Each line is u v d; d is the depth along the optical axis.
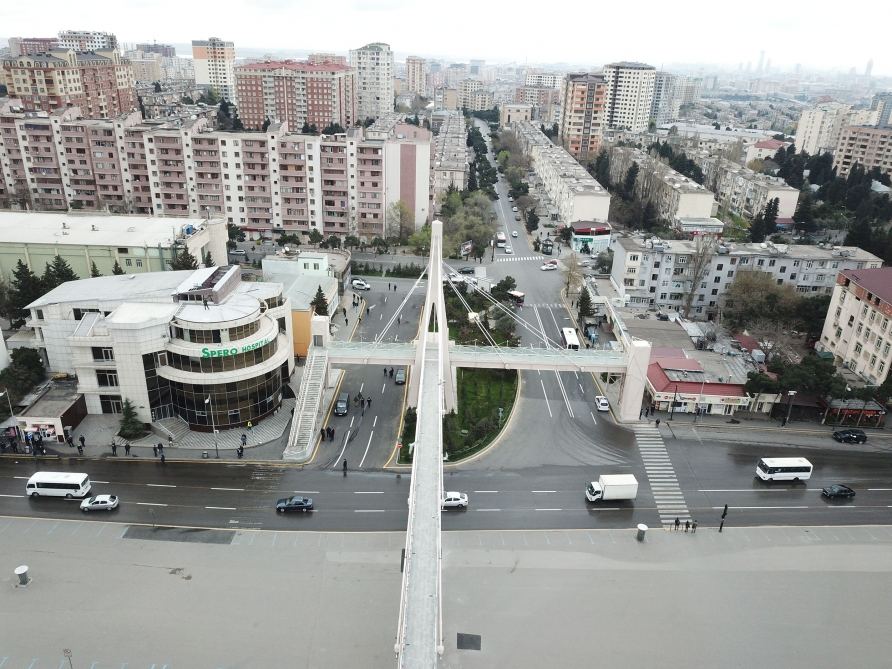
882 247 141.62
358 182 160.62
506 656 52.16
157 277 94.00
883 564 64.69
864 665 53.09
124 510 67.81
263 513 68.19
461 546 64.50
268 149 158.62
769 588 61.00
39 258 117.44
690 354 100.69
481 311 122.06
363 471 76.06
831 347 106.50
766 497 74.38
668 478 77.12
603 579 61.09
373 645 52.44
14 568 59.41
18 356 86.75
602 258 147.25
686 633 55.41
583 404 93.25
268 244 162.00
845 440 85.69
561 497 72.88
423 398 76.06
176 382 80.69
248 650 51.66
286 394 91.19
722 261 123.50
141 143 162.25
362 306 124.31
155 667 49.94
